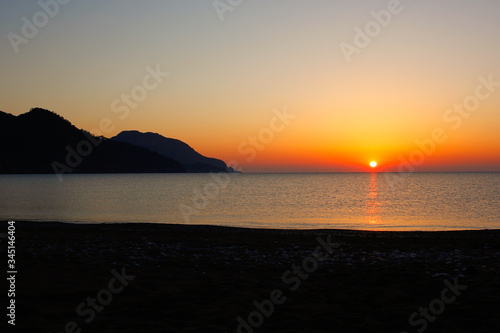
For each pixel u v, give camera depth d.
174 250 15.83
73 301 8.59
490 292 9.35
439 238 20.78
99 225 26.95
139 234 21.50
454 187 98.12
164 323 7.33
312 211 44.50
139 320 7.52
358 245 18.06
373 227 30.78
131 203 55.09
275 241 19.19
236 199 63.88
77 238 19.06
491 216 38.75
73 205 50.31
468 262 13.20
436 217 38.12
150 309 8.09
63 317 7.57
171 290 9.64
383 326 7.31
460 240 19.55
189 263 12.97
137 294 9.20
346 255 15.01
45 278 10.42
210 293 9.45
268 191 87.94
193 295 9.23
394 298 9.01
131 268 11.98
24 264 11.98
